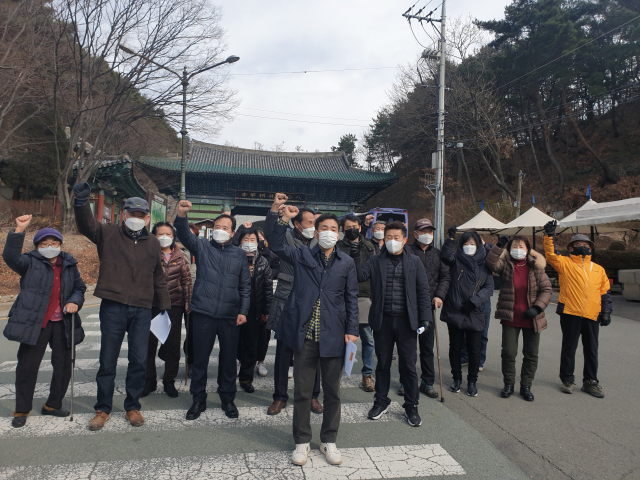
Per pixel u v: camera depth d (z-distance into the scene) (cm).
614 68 2598
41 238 368
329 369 324
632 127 3070
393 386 502
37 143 1873
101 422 363
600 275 471
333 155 3434
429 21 1945
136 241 383
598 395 456
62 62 1465
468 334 468
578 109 2948
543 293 452
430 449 334
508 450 335
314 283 335
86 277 1450
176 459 312
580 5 2653
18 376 366
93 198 2259
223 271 398
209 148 3219
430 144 3566
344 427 378
